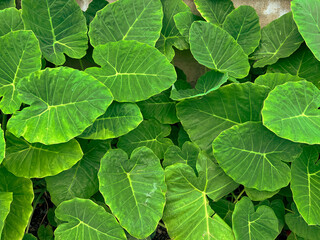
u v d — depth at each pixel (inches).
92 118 31.8
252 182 35.7
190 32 40.9
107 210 37.2
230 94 37.2
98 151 38.4
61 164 33.2
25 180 34.2
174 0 44.3
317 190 36.6
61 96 33.0
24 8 36.8
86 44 40.9
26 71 35.5
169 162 38.6
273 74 41.0
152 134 42.6
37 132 31.7
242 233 34.3
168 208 35.6
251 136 35.8
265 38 46.0
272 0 45.6
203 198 36.5
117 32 41.1
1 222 29.4
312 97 35.9
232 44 42.1
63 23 40.1
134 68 38.0
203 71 51.2
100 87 32.7
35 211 49.1
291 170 36.3
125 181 34.7
